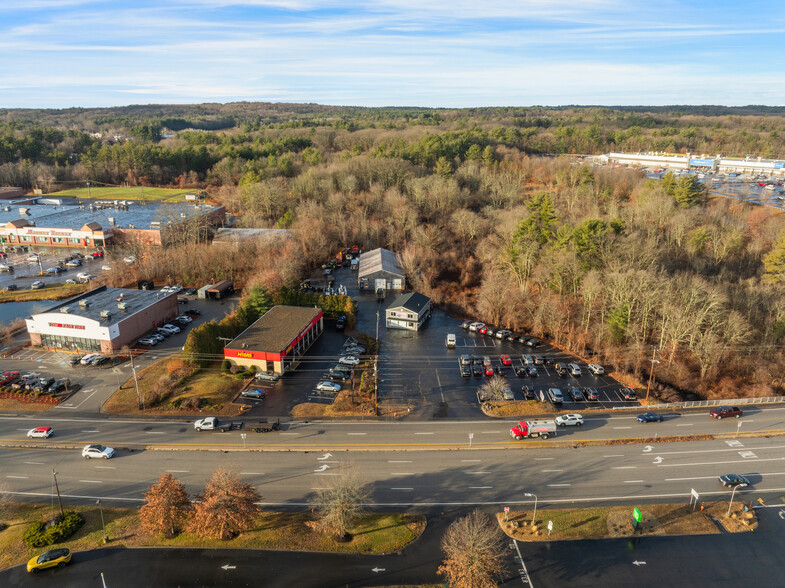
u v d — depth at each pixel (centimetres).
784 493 6075
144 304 10356
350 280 14188
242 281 13338
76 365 9000
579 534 5403
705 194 17275
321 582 4778
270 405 7812
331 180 19150
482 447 6875
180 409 7656
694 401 8188
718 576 4922
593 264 11200
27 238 17075
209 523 5003
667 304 9362
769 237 13062
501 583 4816
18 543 5194
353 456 6650
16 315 11306
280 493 5938
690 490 6088
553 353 9969
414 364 9375
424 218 17675
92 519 5525
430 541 5291
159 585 4716
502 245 13525
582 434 7212
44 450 6712
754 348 9288
